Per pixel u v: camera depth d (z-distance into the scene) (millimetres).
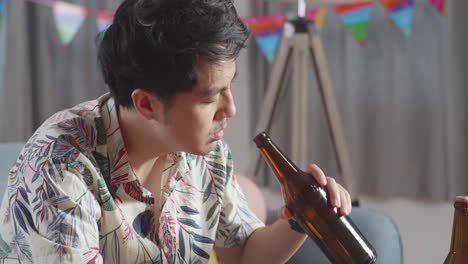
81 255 848
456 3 2713
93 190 930
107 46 916
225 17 863
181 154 1054
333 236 992
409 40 2822
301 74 2443
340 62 2920
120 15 899
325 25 2916
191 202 1091
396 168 2867
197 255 1087
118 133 977
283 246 1148
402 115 2842
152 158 1013
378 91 2867
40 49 2969
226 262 1227
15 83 2932
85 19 2947
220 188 1130
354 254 978
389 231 1408
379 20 2836
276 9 2873
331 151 2938
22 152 940
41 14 2947
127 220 989
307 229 1021
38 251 857
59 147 911
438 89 2807
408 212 2912
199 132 898
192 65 853
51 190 869
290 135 2943
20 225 881
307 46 2420
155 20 859
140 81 890
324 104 2428
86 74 2975
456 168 2785
